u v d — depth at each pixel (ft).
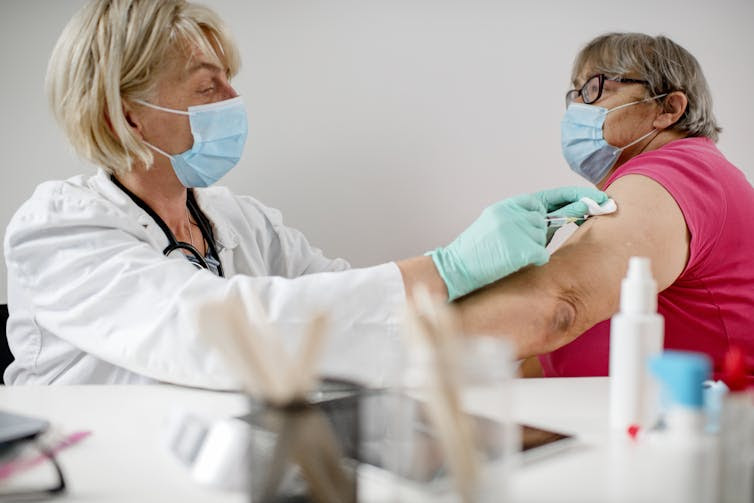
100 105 4.30
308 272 5.80
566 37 6.08
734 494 1.63
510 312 3.43
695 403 1.63
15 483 1.92
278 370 1.57
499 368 1.60
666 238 3.73
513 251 3.35
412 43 5.98
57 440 2.25
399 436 1.66
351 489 1.62
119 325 3.47
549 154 6.16
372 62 5.97
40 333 4.37
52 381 4.43
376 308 3.25
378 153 6.05
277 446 1.57
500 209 3.50
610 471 1.94
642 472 1.93
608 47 4.69
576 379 3.25
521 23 6.03
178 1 4.51
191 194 5.24
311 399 1.88
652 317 2.24
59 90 4.38
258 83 5.93
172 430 2.19
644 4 6.11
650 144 4.67
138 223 4.46
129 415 2.67
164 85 4.40
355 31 5.93
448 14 5.98
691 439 1.63
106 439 2.34
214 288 3.32
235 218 5.45
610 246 3.65
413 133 6.05
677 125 4.61
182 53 4.40
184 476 1.98
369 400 2.04
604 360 4.41
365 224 6.10
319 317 1.56
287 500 1.58
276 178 6.03
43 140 5.92
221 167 4.73
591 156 4.89
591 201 3.79
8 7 5.80
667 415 1.69
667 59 4.52
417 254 6.15
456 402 1.55
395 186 6.08
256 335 1.57
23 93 5.88
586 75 4.83
